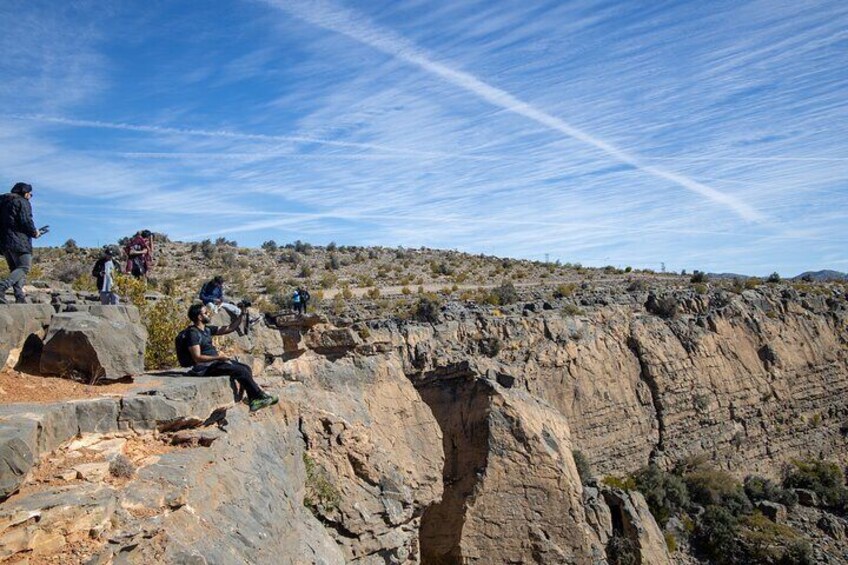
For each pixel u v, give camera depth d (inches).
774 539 1504.7
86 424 392.2
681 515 1568.7
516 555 1010.1
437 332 1525.6
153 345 695.7
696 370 1897.1
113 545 319.0
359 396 901.8
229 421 506.0
